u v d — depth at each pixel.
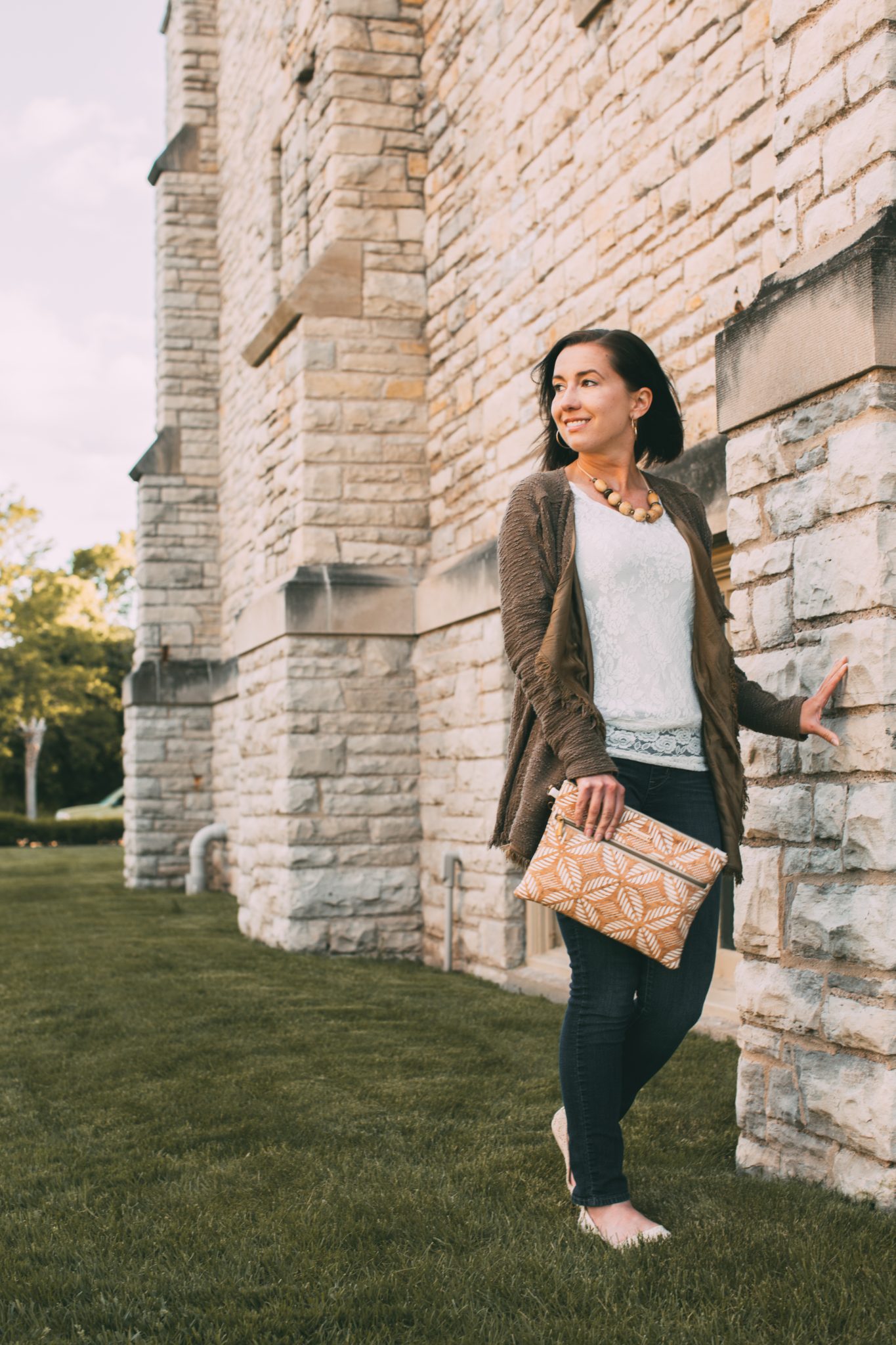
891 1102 2.98
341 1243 2.89
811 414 3.32
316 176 9.36
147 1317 2.50
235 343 14.38
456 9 8.45
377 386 8.92
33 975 7.29
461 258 8.39
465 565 7.81
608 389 2.88
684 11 5.69
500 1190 3.28
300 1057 5.02
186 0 15.57
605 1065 2.77
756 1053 3.47
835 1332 2.36
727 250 5.37
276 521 9.45
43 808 50.69
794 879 3.35
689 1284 2.55
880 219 3.10
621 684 2.75
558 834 2.64
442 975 7.65
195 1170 3.56
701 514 3.06
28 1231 3.05
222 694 14.27
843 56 3.29
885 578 3.05
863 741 3.10
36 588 40.44
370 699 8.77
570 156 6.80
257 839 9.37
